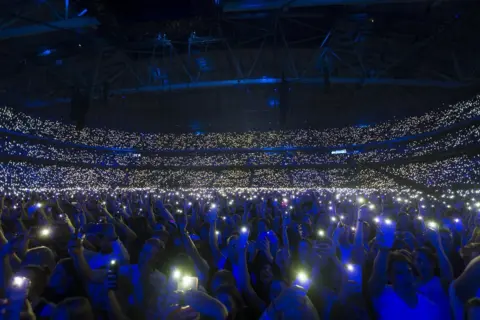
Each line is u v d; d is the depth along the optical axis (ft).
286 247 15.51
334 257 12.50
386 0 78.18
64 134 156.76
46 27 85.97
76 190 112.06
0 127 126.52
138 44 105.29
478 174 112.16
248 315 12.91
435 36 101.24
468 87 119.85
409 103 153.48
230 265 16.93
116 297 11.60
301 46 123.34
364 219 20.99
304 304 9.47
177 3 44.57
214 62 139.64
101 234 16.76
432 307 11.40
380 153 160.76
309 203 45.42
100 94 140.36
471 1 82.58
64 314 9.04
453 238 20.70
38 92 140.97
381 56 119.85
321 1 78.84
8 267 12.69
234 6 79.20
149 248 12.12
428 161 139.03
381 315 11.50
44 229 18.30
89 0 60.90
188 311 8.44
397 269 11.30
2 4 79.87
